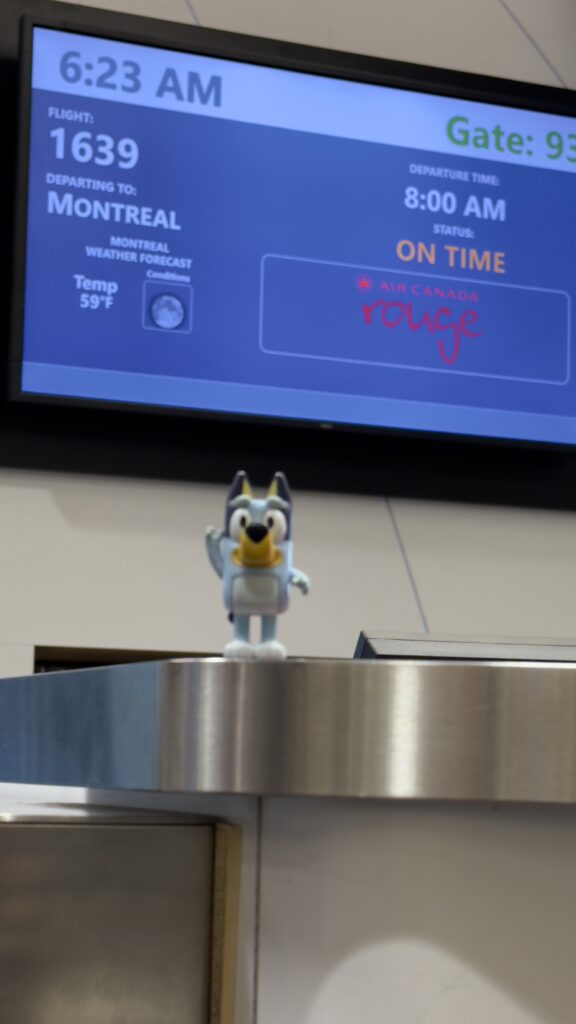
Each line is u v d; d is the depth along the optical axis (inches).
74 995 45.8
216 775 41.5
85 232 118.9
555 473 134.1
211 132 123.1
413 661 42.1
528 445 129.6
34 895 45.8
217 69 124.0
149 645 119.3
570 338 132.0
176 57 122.8
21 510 118.5
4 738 58.5
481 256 130.0
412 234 128.0
